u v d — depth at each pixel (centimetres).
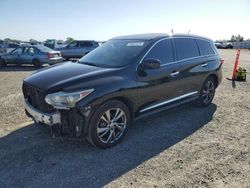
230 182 334
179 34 567
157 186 324
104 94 390
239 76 1064
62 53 2152
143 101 461
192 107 644
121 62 456
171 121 546
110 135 419
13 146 425
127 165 372
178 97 544
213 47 661
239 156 401
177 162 381
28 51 1630
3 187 323
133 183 331
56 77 409
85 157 393
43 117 386
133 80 436
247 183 333
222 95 786
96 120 391
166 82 499
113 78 412
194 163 379
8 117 563
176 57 531
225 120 559
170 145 435
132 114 452
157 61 436
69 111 373
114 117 420
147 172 355
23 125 517
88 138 397
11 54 1644
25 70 1477
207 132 493
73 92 369
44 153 404
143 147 427
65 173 352
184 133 486
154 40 498
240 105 676
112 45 536
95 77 402
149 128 507
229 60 2225
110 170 360
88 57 528
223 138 466
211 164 376
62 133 388
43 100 387
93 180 337
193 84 578
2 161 380
